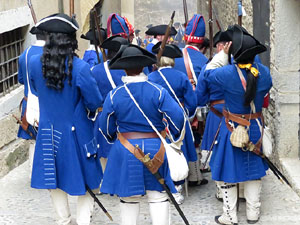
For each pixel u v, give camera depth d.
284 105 6.03
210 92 5.30
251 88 4.56
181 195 5.60
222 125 4.86
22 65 5.16
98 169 4.74
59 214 4.85
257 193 5.03
